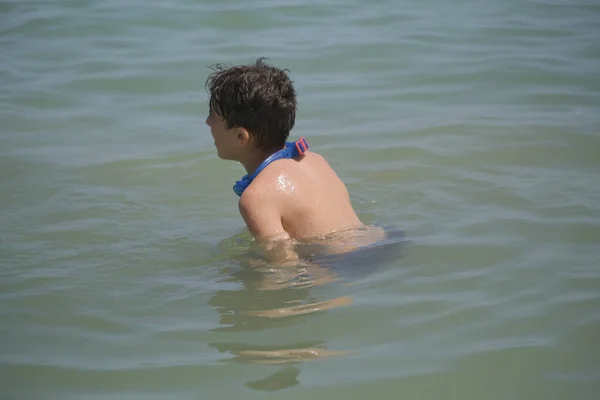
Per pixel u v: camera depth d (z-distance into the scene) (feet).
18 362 16.80
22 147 28.96
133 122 31.17
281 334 17.58
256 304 18.76
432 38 38.52
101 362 16.74
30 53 37.19
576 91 32.91
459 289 19.11
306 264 19.66
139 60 36.42
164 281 20.08
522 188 24.84
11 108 32.09
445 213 23.34
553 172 26.07
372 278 19.56
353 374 16.10
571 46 37.24
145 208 24.58
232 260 20.94
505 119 30.50
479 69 35.22
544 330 17.42
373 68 35.58
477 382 15.81
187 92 33.63
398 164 27.02
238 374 16.21
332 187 20.76
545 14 41.32
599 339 17.06
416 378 15.96
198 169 27.37
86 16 41.19
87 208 24.52
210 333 17.70
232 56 36.47
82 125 30.86
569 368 16.19
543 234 21.74
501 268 20.01
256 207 19.48
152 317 18.45
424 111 31.50
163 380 16.10
